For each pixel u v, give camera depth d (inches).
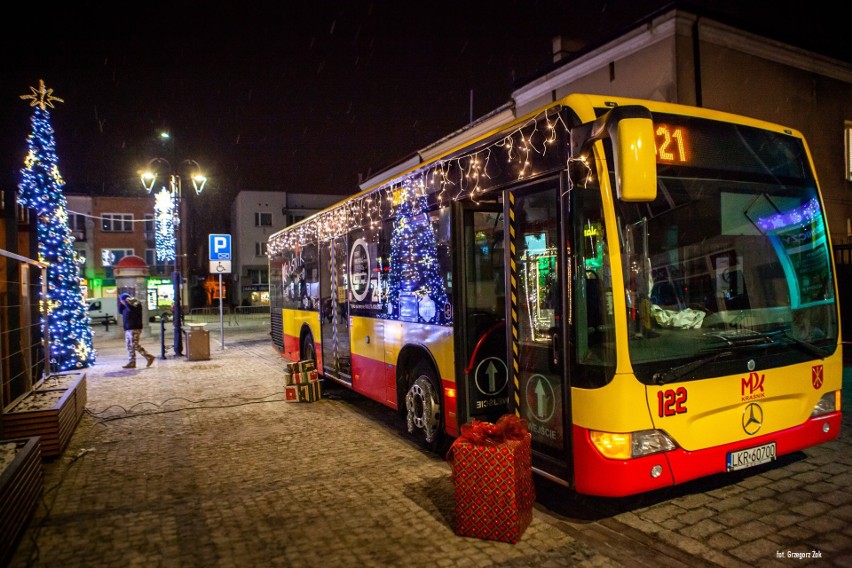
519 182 182.2
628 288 149.6
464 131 607.8
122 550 153.6
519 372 183.9
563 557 143.6
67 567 144.6
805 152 189.3
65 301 471.5
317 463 228.1
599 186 152.1
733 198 170.4
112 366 521.3
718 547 145.3
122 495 195.9
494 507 152.9
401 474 211.5
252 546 154.3
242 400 360.5
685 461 151.9
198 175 675.4
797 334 177.0
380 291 283.1
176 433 280.4
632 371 146.7
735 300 167.2
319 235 382.3
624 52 420.2
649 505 173.8
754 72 423.8
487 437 158.4
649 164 133.6
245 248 1831.9
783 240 179.2
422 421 239.3
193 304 1941.4
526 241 180.4
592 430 150.9
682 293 158.4
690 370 151.4
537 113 175.9
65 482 210.1
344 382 336.2
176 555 150.2
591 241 153.8
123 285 818.2
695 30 390.6
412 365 259.0
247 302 1824.6
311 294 401.7
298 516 174.1
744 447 161.5
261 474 216.1
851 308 411.2
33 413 235.8
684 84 387.9
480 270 218.4
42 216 447.5
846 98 482.6
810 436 175.3
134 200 1612.9
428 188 236.8
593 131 146.7
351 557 146.6
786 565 135.2
